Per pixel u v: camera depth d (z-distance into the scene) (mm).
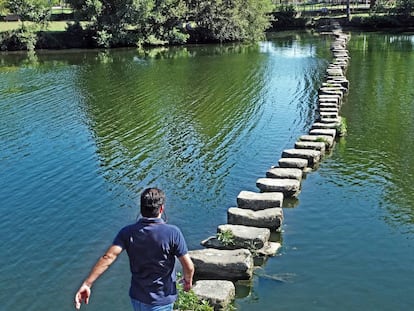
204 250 9977
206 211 12484
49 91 28031
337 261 10125
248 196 12078
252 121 20359
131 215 12422
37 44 51062
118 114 22234
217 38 53656
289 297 9039
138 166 15641
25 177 14945
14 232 11711
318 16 66938
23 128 20203
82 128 20047
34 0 51594
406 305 8773
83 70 36344
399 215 11992
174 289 5586
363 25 61875
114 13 52469
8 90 28625
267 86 27422
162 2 52344
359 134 18250
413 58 36781
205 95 25734
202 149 17094
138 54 46219
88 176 14914
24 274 10023
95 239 11336
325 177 14320
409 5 60969
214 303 8586
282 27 64688
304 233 11227
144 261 5406
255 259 10258
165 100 24875
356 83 27594
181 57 42750
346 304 8820
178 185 14109
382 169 14828
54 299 9219
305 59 37625
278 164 14719
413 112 21016
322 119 19016
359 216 11977
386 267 9898
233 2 53062
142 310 5449
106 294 9195
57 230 11773
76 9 52375
